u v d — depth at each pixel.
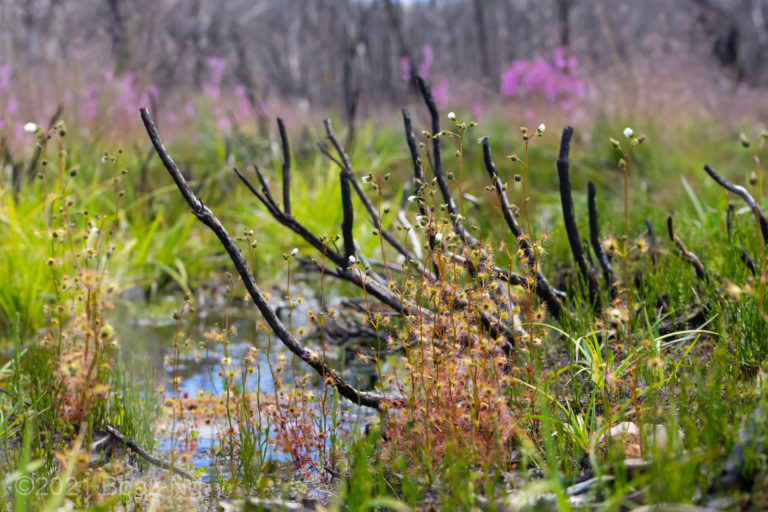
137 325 5.07
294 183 7.88
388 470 2.51
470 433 2.40
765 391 2.18
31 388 3.13
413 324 2.84
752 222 4.65
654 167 8.94
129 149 9.97
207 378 3.91
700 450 2.08
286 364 4.16
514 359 2.91
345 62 17.64
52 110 9.81
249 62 26.06
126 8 16.62
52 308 2.95
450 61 28.05
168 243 6.42
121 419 3.04
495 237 4.86
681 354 3.13
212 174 8.95
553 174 9.53
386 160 9.27
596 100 12.02
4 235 5.22
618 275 3.83
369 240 6.44
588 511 1.92
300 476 2.70
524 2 27.08
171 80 16.39
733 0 20.56
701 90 13.19
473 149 10.97
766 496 1.80
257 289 2.73
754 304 2.90
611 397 2.77
